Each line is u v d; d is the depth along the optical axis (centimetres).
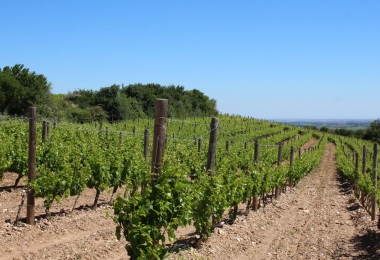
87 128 2011
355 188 1850
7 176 1423
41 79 3850
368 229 1066
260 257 783
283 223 1130
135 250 545
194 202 717
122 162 1183
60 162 1140
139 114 5172
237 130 4494
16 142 1310
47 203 881
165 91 6319
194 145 1866
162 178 557
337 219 1226
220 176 862
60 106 3997
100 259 676
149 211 559
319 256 808
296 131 5809
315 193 1888
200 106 7106
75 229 850
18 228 795
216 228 949
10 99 3466
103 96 4831
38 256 669
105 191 1320
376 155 1381
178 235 881
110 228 877
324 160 4012
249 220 1115
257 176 1221
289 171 1852
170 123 3769
